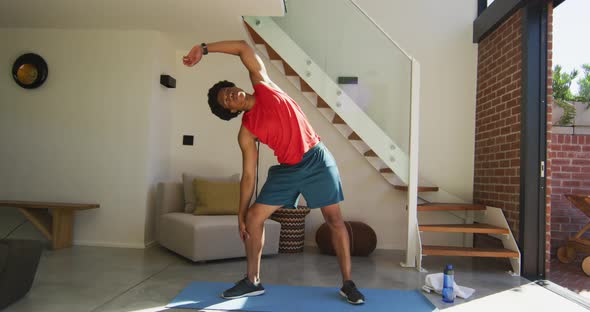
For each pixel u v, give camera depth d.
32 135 4.56
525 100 3.78
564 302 2.95
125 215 4.45
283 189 2.64
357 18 4.52
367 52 4.46
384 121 4.36
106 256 3.93
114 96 4.52
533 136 3.77
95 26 4.42
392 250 4.82
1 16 4.20
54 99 4.56
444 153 4.98
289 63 4.54
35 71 4.54
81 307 2.48
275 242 4.15
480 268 4.01
